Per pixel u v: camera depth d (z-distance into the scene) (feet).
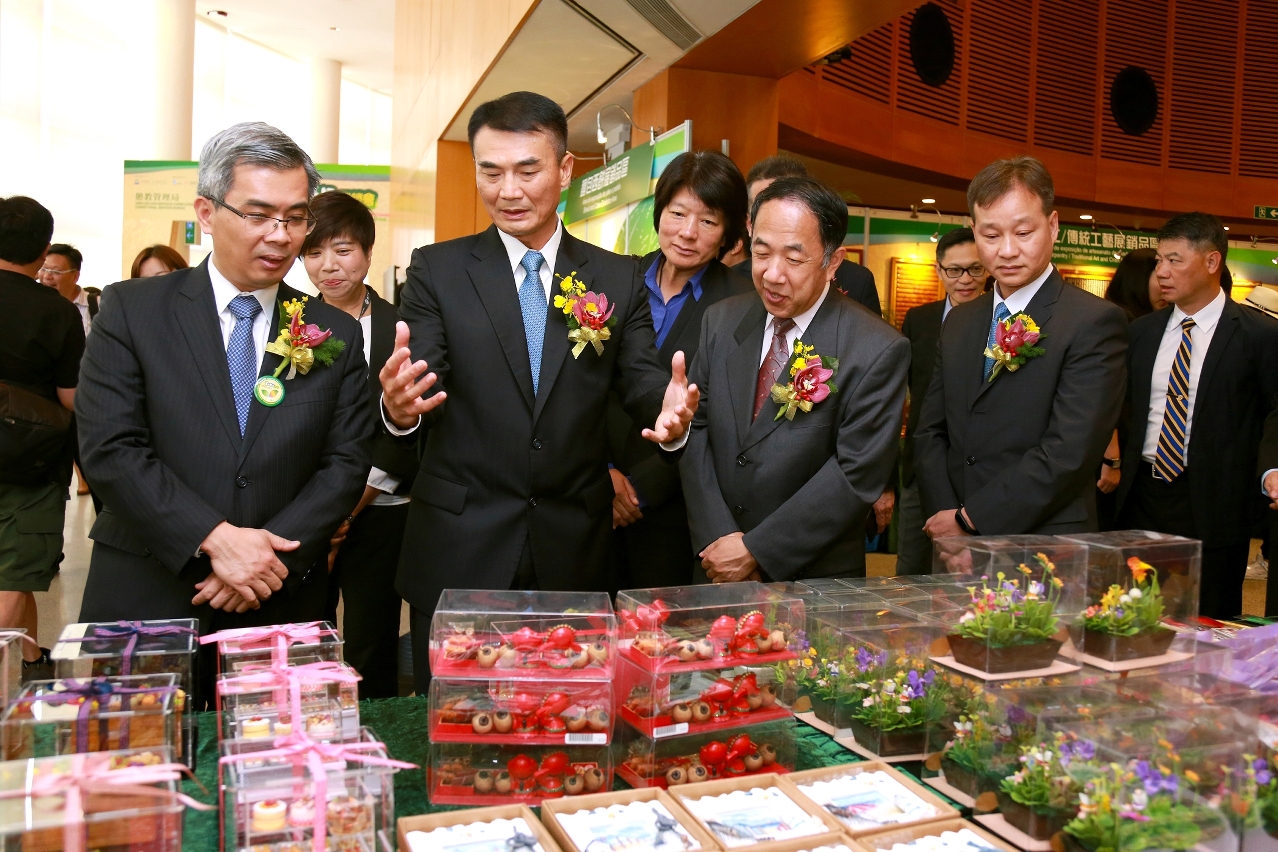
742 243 10.57
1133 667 5.51
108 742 4.25
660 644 4.77
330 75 49.39
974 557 5.97
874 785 4.66
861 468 6.89
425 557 6.95
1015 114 31.17
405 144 34.01
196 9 42.45
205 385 6.03
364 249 9.96
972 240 12.28
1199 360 10.20
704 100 17.90
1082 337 7.79
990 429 8.13
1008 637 5.20
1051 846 4.19
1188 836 3.90
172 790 3.64
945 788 4.82
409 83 33.42
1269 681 5.09
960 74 29.63
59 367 10.98
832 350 7.14
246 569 5.73
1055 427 7.69
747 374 7.49
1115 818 3.96
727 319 7.86
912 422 12.91
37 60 32.71
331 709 4.64
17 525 10.44
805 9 14.88
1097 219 35.78
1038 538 6.11
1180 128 33.71
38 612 15.14
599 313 6.81
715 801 4.41
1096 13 32.45
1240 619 7.27
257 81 48.91
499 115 6.66
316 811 3.77
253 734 4.33
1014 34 30.91
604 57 17.63
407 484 9.57
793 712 5.00
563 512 7.06
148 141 38.42
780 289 6.82
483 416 6.88
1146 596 5.58
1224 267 10.91
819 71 24.23
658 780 4.73
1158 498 10.32
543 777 4.59
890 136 27.22
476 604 4.98
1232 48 33.86
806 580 6.57
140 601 5.93
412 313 7.11
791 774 4.66
